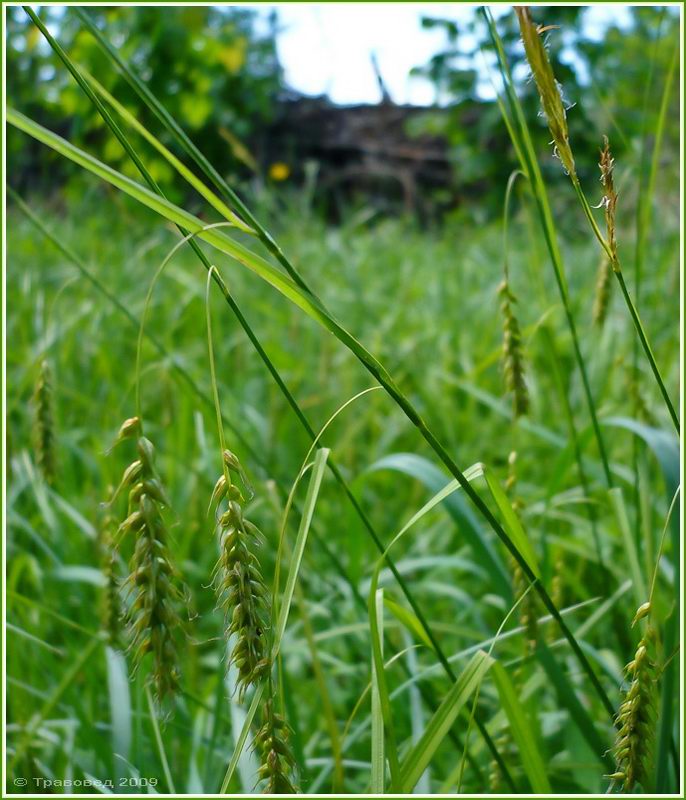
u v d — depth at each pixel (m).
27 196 0.89
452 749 0.31
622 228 0.66
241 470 0.19
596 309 0.31
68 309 0.56
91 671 0.32
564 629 0.23
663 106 0.28
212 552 0.40
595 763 0.27
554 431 0.49
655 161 0.28
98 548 0.32
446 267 0.84
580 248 0.77
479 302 0.72
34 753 0.30
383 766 0.20
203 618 0.40
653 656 0.21
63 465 0.42
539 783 0.23
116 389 0.50
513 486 0.28
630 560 0.27
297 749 0.27
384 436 0.50
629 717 0.21
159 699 0.19
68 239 0.73
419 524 0.45
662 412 0.41
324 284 0.73
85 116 0.82
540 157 1.07
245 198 0.87
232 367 0.57
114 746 0.27
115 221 0.78
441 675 0.33
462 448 0.50
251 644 0.19
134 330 0.59
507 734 0.27
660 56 0.98
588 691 0.31
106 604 0.27
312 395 0.56
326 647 0.37
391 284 0.82
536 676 0.28
